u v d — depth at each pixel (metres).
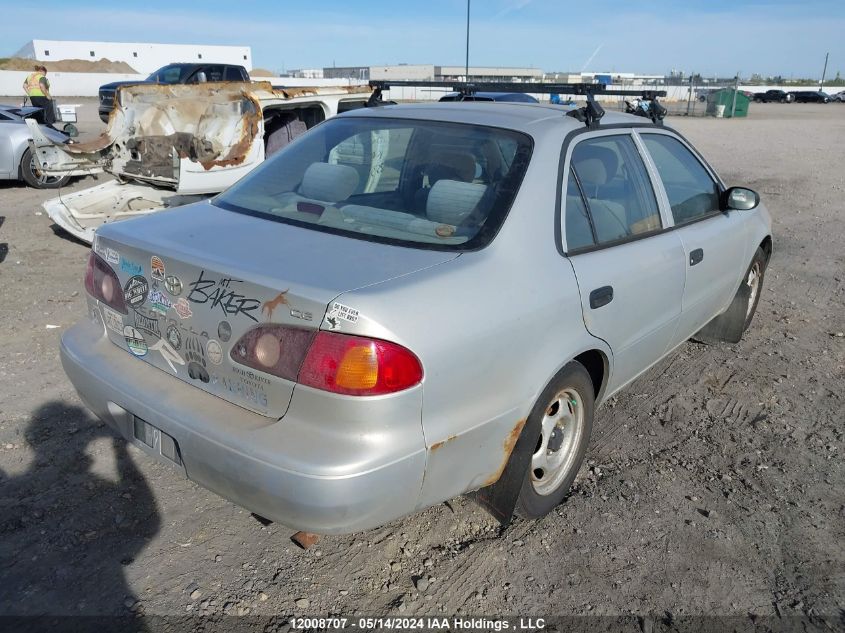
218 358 2.42
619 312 3.19
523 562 2.90
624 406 4.31
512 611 2.64
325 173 3.28
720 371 4.86
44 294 5.86
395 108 3.56
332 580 2.75
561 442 3.12
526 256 2.71
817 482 3.54
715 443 3.90
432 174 3.07
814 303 6.44
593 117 3.34
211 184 7.13
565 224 2.97
